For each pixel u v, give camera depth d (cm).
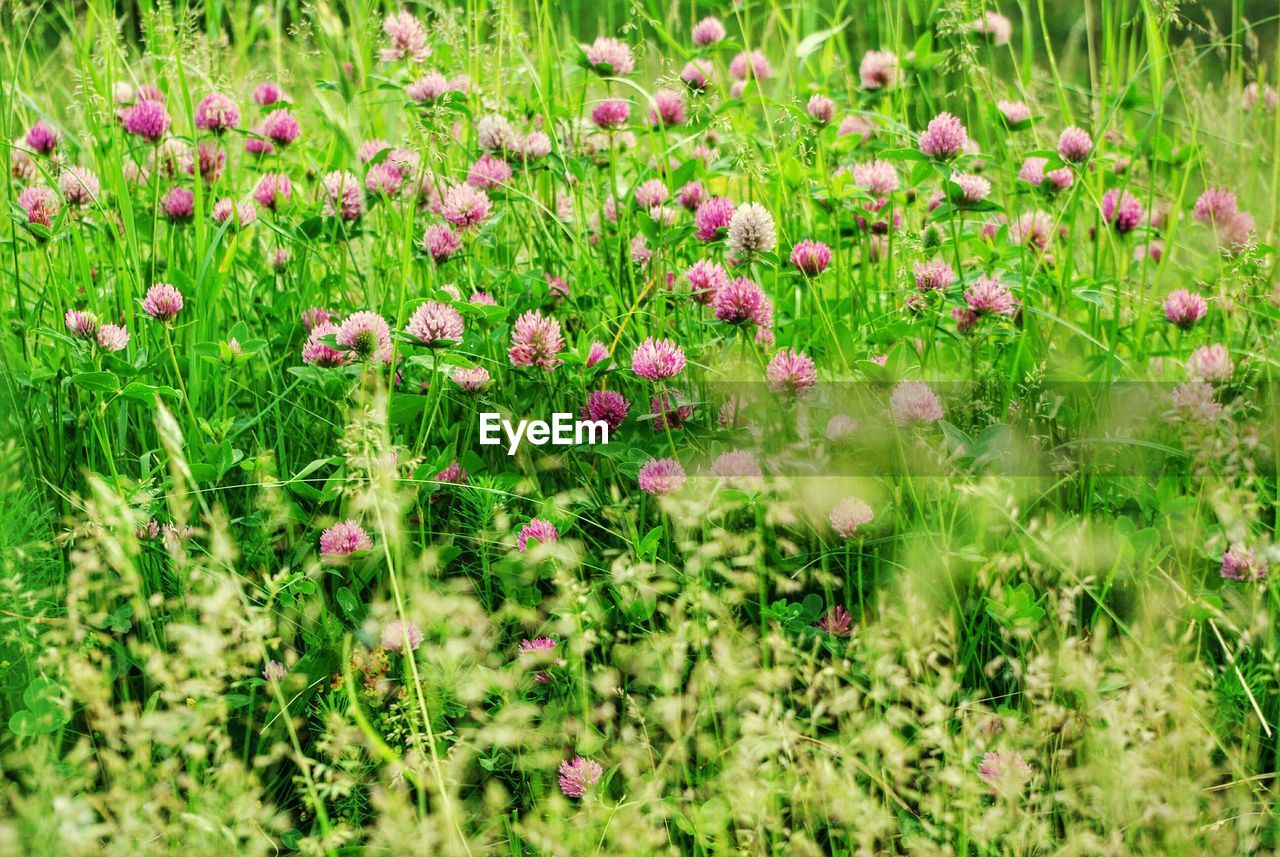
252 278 272
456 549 202
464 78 281
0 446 200
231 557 184
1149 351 247
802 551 210
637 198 258
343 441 178
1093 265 266
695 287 229
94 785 178
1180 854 162
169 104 287
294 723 184
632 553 192
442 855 163
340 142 285
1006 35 307
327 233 246
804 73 339
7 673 179
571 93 292
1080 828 169
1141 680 166
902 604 196
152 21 281
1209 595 190
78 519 205
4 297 249
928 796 177
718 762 182
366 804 178
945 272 226
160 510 201
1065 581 198
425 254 247
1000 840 170
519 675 183
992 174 310
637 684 190
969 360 238
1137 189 297
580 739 178
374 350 204
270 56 345
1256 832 168
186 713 166
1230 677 185
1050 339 245
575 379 224
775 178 262
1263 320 240
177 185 265
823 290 257
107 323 235
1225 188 265
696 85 283
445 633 184
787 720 173
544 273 248
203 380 229
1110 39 320
